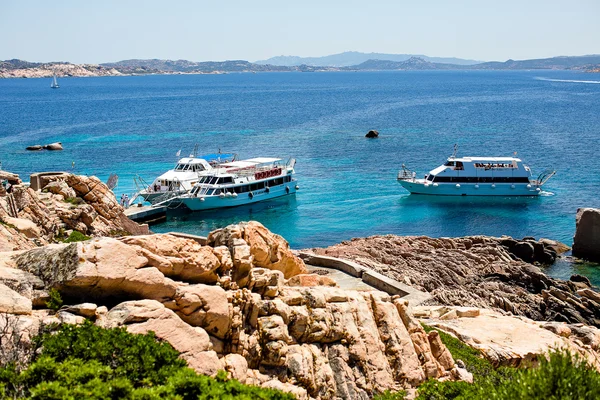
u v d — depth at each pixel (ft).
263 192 276.00
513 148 408.26
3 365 48.62
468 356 86.79
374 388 67.21
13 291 53.78
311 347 66.18
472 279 160.56
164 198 261.24
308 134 486.38
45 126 543.39
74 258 55.77
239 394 51.29
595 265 194.59
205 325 59.77
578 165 346.33
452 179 286.46
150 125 552.00
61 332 51.08
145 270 57.98
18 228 108.27
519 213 258.37
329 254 173.06
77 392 45.37
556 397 56.75
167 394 48.49
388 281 126.11
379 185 308.19
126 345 52.03
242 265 67.72
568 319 139.54
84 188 146.61
